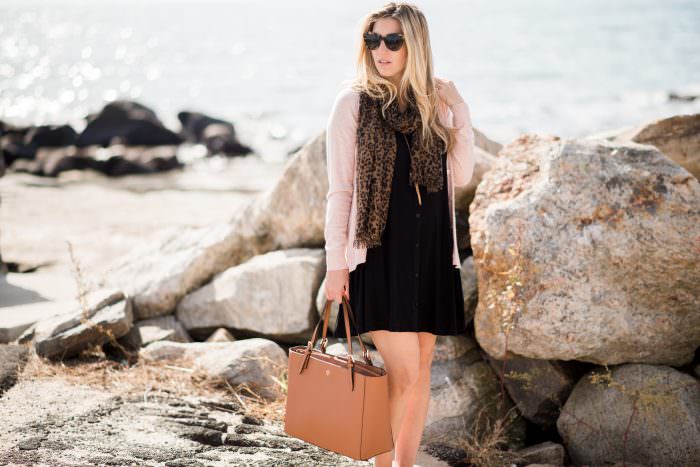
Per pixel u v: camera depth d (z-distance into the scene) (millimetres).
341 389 2459
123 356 4227
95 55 73000
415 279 2570
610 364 3461
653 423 3201
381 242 2584
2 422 3051
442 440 3447
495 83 34625
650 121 4359
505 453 3354
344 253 2596
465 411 3586
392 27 2596
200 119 23641
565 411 3480
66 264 7156
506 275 3451
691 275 3242
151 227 9367
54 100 40156
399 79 2713
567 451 3459
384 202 2543
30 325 4457
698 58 40125
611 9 111375
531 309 3352
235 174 17406
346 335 2598
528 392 3623
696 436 3119
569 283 3322
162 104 36750
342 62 56375
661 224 3260
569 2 174750
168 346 4121
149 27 133625
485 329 3539
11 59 67938
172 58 66938
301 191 4621
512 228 3441
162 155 18344
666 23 70062
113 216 10227
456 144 2771
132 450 2830
